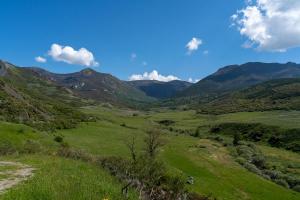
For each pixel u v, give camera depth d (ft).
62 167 107.96
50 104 603.26
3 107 371.97
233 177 317.42
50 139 291.99
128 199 90.79
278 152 504.84
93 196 78.28
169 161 329.31
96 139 373.20
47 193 68.23
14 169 95.81
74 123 453.99
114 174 126.31
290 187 338.95
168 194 117.70
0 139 221.05
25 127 278.87
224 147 496.23
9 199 61.11
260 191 290.35
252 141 609.01
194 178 270.87
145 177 117.80
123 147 330.75
